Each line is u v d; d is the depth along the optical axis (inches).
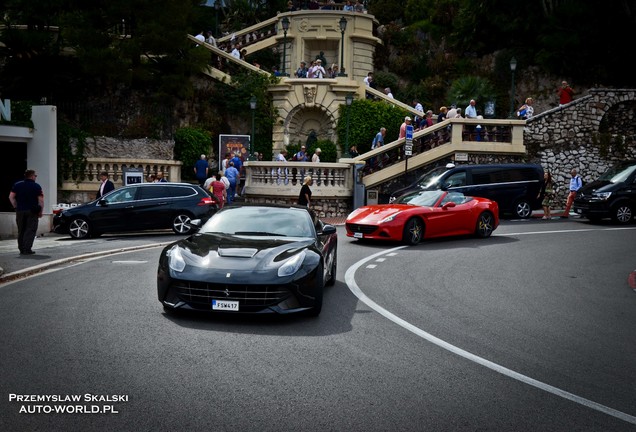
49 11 1210.6
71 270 474.6
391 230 645.3
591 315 368.5
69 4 1187.3
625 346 300.5
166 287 318.0
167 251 337.4
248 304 310.7
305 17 1517.0
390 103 1344.7
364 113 1321.4
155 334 287.6
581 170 1140.5
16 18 1239.5
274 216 382.9
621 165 927.7
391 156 1098.7
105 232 748.6
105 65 1125.7
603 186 890.1
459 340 297.3
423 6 1786.4
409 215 655.8
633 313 377.7
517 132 1117.1
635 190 879.7
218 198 871.1
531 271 518.6
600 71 1537.9
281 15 1549.0
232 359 253.8
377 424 192.4
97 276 445.7
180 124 1261.1
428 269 511.8
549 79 1566.2
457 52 1686.8
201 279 309.0
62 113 1162.6
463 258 575.5
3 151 865.5
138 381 224.1
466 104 1467.8
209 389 218.1
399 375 241.0
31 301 356.5
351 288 423.8
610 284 473.4
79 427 184.2
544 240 713.6
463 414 203.3
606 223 896.9
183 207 766.5
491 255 597.3
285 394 215.6
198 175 1085.8
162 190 770.8
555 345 296.8
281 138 1333.7
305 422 192.1
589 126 1143.0
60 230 745.0
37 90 1184.8
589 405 216.1
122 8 1149.1
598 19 1545.3
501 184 934.4
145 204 757.3
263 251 330.6
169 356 254.7
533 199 951.0
